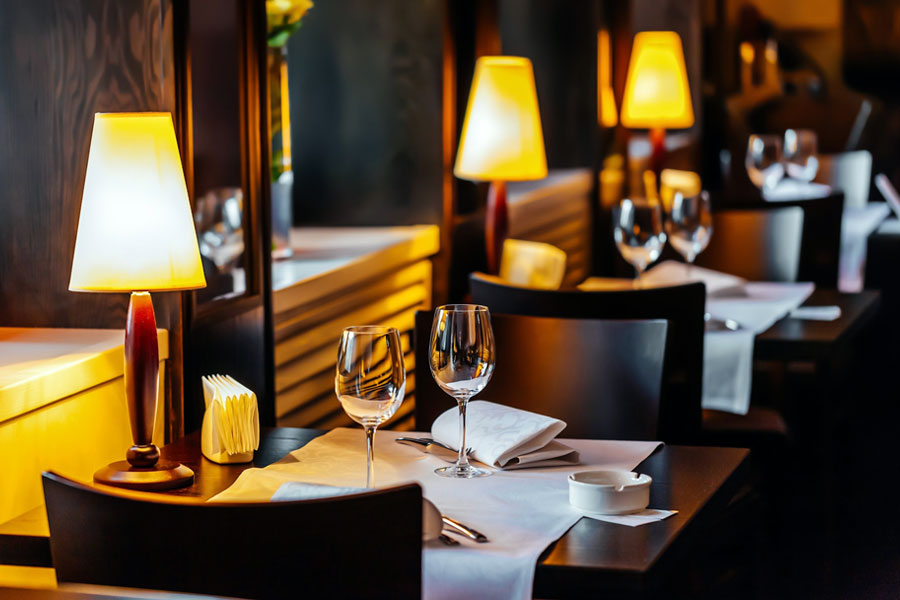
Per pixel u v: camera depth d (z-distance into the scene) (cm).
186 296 205
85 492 100
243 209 228
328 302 278
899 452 400
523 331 208
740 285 302
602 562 118
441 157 346
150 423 155
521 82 315
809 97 677
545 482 149
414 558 96
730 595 243
